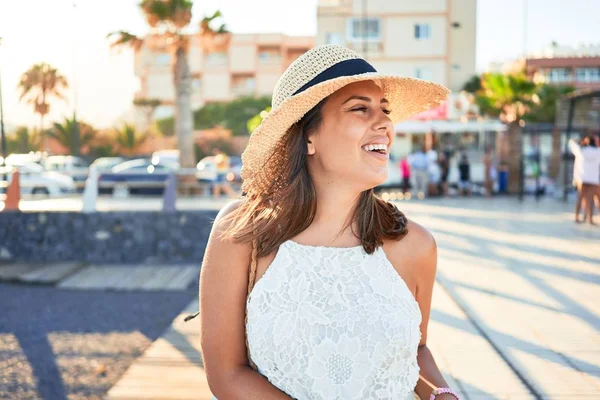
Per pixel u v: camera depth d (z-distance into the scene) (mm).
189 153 21766
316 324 1504
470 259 7914
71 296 6949
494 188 21078
